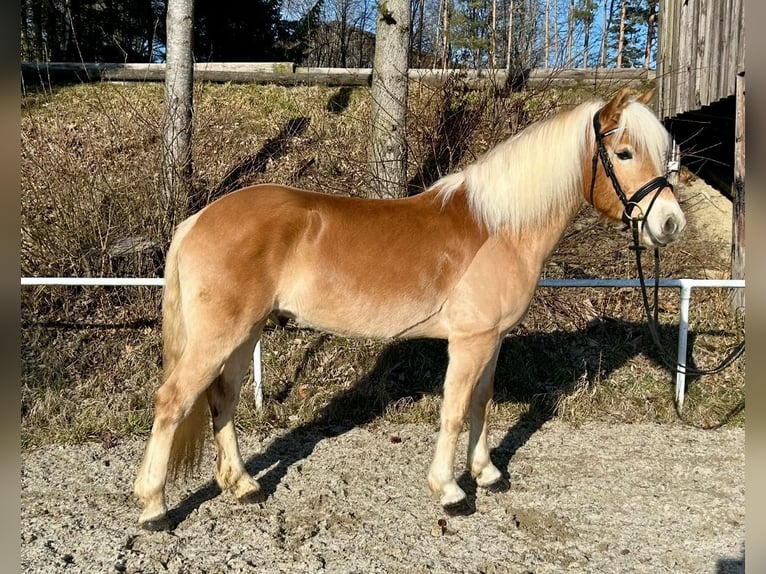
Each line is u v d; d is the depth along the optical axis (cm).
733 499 323
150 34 1279
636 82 777
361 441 392
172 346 291
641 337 517
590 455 377
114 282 396
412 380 471
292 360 479
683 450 385
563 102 638
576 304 536
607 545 278
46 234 514
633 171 288
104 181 555
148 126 611
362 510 306
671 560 268
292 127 750
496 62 619
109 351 483
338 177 587
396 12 509
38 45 1135
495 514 304
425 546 274
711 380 474
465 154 529
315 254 277
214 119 736
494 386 464
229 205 282
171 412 271
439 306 289
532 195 291
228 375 305
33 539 273
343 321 286
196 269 270
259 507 306
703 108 641
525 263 296
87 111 761
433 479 301
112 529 283
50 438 386
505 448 387
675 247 596
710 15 605
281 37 1316
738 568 262
